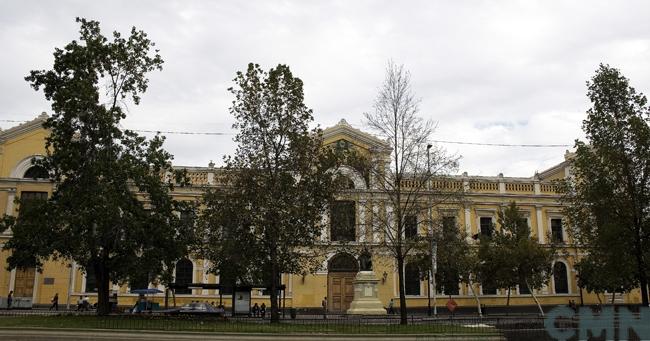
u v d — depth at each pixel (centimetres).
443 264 3488
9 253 3991
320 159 2630
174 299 3831
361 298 3191
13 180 4088
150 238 2594
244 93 2620
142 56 2767
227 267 2692
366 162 2723
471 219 4516
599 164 2428
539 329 2102
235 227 2545
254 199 2509
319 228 2645
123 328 1909
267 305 4119
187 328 1928
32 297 3947
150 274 2748
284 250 2597
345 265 4212
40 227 2414
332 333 1892
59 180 2659
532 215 4656
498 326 2209
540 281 3788
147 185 2638
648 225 2369
